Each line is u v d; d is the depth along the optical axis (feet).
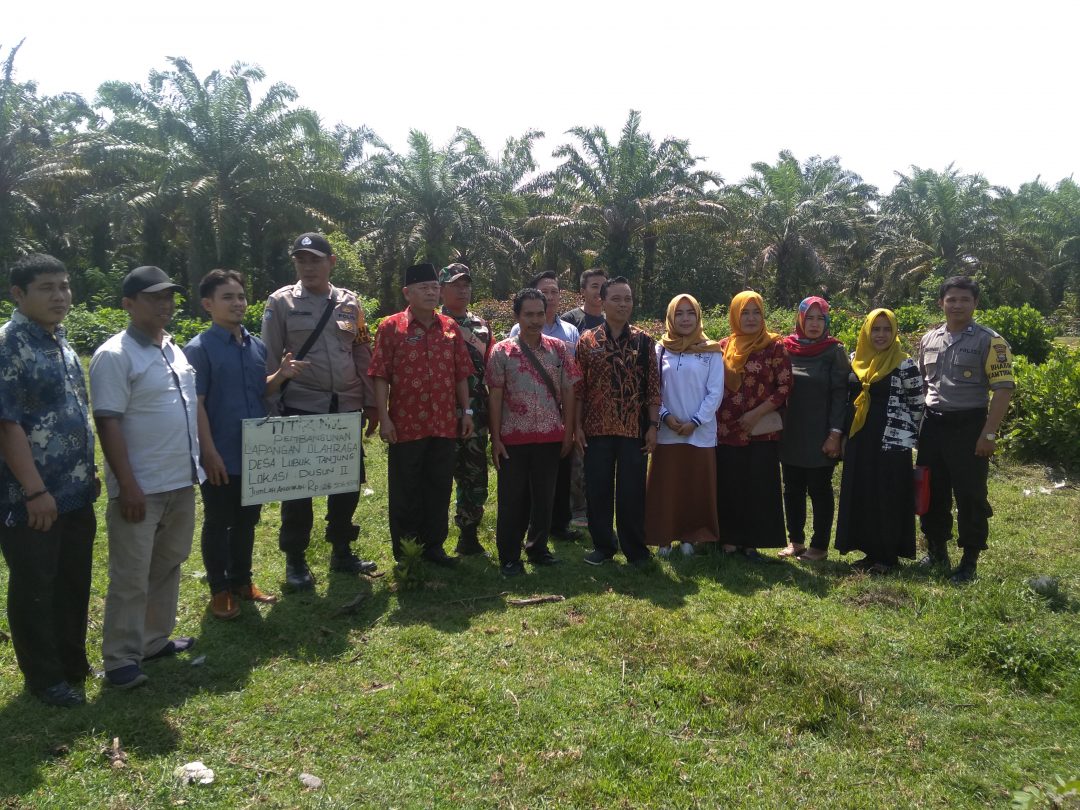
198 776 9.56
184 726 10.65
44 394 10.76
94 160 86.17
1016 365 29.48
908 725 10.83
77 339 52.26
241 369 14.03
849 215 115.44
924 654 12.89
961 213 115.65
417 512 16.66
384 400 15.75
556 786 9.47
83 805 9.03
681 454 17.38
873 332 16.79
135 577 11.56
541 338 16.72
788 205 108.88
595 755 10.04
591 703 11.25
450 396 16.15
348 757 10.04
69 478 11.05
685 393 17.26
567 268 111.55
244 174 86.84
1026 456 26.73
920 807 9.25
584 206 95.40
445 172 96.32
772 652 12.48
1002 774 9.86
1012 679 11.98
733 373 17.51
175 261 100.32
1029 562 17.60
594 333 17.04
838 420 17.17
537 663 12.45
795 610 14.61
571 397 16.89
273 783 9.53
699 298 104.01
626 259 98.07
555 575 16.46
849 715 11.02
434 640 13.19
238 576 14.65
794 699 11.27
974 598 14.62
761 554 17.85
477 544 17.87
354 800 9.22
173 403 11.89
